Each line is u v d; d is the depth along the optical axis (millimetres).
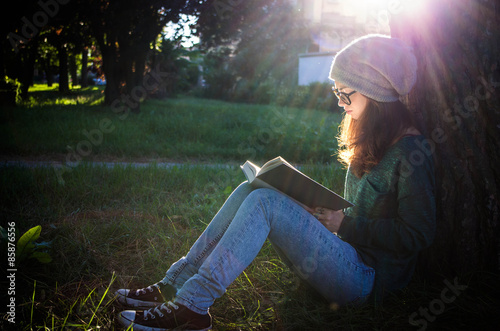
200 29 12133
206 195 4258
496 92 2143
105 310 2053
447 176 2271
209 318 1927
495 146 2172
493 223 2225
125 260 2771
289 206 1928
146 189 4457
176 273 2154
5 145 6832
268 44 28438
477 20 2162
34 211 3582
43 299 2182
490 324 1938
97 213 3652
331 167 5523
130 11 11781
